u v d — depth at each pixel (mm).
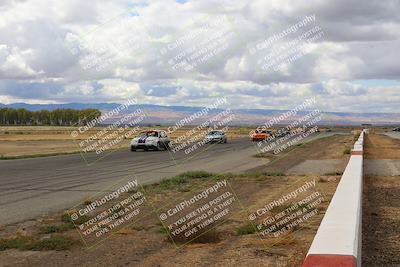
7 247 6871
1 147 44656
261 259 6066
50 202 11242
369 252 6352
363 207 10086
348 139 53750
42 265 5973
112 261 6117
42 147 44562
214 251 6551
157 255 6391
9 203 11109
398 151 31641
